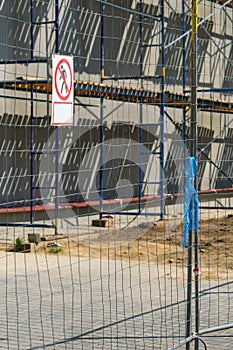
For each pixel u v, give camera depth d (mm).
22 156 30969
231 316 15992
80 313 16094
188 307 11914
